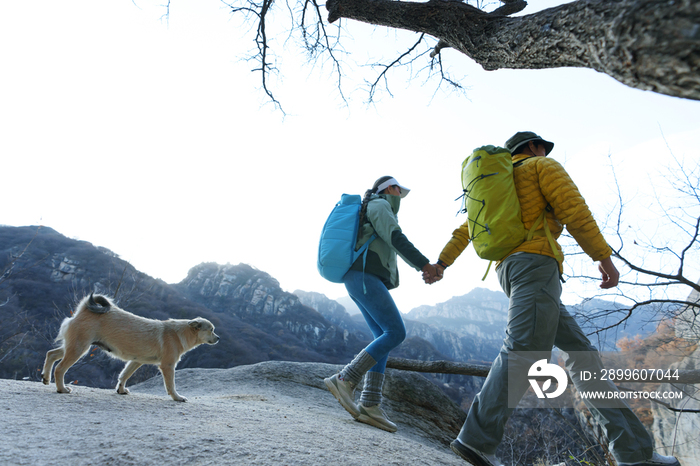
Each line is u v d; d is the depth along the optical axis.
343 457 1.73
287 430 2.13
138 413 2.17
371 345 2.92
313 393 4.57
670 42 0.75
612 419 1.91
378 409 3.00
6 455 1.31
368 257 2.92
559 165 2.14
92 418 1.92
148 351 3.01
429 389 5.30
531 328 1.92
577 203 2.01
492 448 1.85
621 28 0.85
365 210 2.97
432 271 2.61
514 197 2.13
